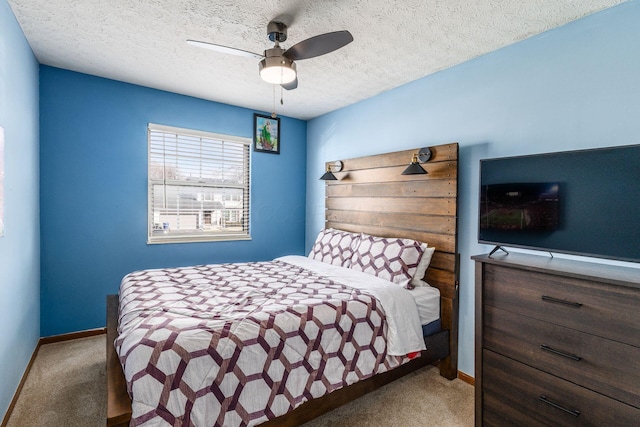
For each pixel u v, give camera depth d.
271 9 1.85
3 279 1.74
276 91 3.22
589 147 1.83
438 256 2.53
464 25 1.97
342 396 1.76
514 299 1.61
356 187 3.38
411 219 2.76
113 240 3.05
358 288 2.18
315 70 2.67
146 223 3.21
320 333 1.70
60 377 2.26
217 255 3.65
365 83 2.96
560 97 1.95
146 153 3.19
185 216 3.49
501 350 1.66
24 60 2.18
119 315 2.04
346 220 3.51
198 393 1.30
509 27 1.98
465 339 2.42
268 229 4.04
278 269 2.80
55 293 2.81
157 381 1.25
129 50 2.40
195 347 1.35
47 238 2.76
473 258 1.78
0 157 1.64
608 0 1.69
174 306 1.75
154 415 1.21
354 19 1.93
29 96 2.34
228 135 3.67
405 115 2.96
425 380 2.38
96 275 2.98
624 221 1.43
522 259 1.72
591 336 1.34
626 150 1.42
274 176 4.07
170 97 3.29
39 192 2.70
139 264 3.19
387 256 2.55
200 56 2.49
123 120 3.06
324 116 4.02
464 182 2.47
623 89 1.71
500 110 2.25
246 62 2.59
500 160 1.91
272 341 1.53
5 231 1.77
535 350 1.53
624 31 1.71
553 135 1.98
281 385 1.52
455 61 2.48
